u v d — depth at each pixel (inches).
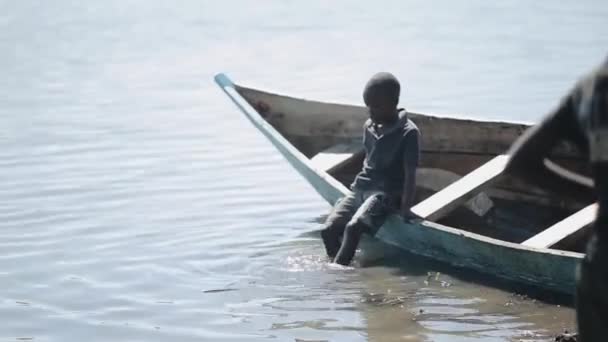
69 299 652.7
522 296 642.2
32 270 702.5
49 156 1017.5
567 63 1467.8
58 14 2054.6
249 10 2085.4
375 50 1627.7
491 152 827.4
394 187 730.2
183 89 1364.4
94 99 1299.2
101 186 909.8
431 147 848.9
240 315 623.5
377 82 730.2
